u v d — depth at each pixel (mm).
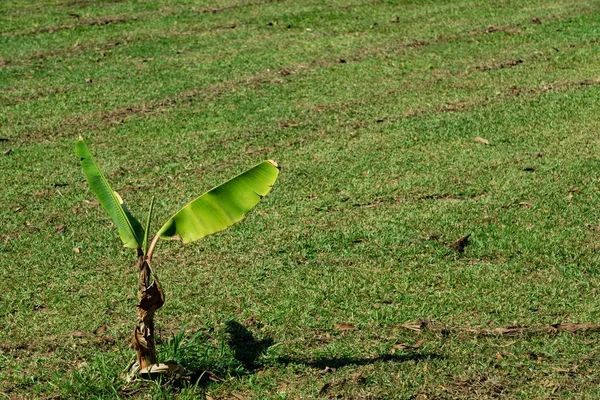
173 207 8039
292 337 6031
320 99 10672
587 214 7754
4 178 8750
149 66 11852
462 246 7219
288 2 14477
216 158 9102
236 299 6496
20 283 6773
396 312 6293
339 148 9305
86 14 13977
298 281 6730
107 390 5484
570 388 5473
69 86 11195
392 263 6977
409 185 8398
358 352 5855
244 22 13539
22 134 9812
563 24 13234
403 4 14281
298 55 12180
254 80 11312
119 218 5367
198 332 5910
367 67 11703
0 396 5457
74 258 7156
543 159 8930
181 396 5422
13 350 5930
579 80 11141
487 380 5555
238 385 5539
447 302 6418
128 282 6766
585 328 6078
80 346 5961
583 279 6715
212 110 10391
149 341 5402
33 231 7656
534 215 7750
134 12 14086
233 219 5449
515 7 14055
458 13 13820
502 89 10891
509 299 6453
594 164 8781
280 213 7863
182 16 13867
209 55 12211
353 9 14062
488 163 8867
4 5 14484
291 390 5492
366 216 7781
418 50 12289
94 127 9969
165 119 10156
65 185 8602
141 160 9078
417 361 5742
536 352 5832
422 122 9945
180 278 6805
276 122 10016
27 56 12234
